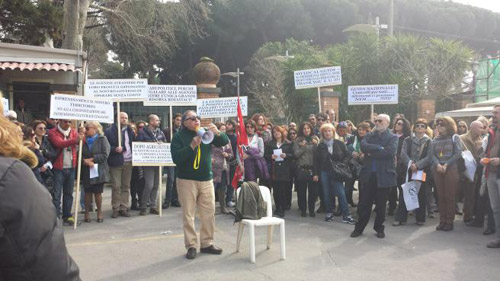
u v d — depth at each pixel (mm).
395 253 6113
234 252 6207
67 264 1574
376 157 6840
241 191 6023
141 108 14078
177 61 38312
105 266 5633
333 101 15930
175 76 39938
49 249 1512
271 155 8805
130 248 6469
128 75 35688
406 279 5059
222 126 9328
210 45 37344
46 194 1586
